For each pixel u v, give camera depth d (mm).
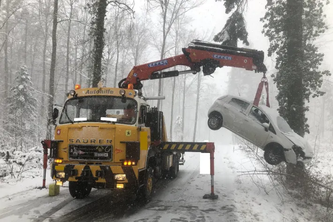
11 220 5895
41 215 6293
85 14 29547
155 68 10688
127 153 6465
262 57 10336
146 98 9227
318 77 11641
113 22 26281
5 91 31859
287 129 11180
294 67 11430
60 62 35062
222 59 10336
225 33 13281
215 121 12609
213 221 6203
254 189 9781
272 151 11008
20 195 7887
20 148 16953
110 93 7305
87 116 7098
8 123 20812
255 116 11633
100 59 12938
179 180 11289
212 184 8375
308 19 12492
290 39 11602
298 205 8484
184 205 7504
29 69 40344
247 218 6520
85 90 7426
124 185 6551
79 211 6719
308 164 11039
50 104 19031
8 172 10414
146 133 7105
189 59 10328
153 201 7922
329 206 8648
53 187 7961
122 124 6879
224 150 25547
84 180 6414
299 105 11531
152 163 8648
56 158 6707
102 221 6055
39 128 23203
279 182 10172
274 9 12352
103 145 6477
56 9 19828
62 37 35094
